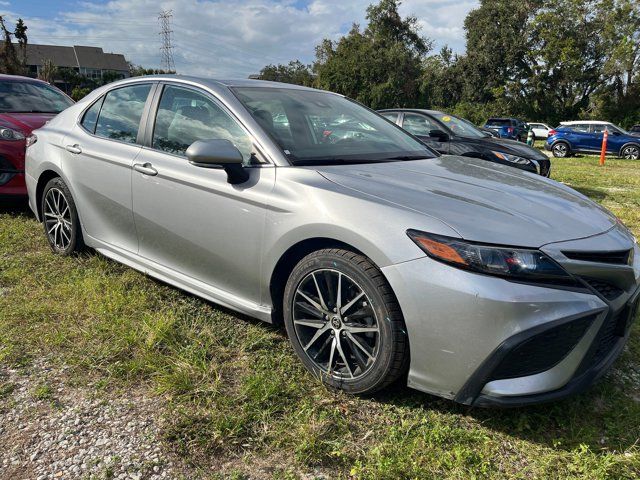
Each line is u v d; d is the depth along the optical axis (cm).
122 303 329
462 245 213
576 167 1512
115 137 365
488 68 4391
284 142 289
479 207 239
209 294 308
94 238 386
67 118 421
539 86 4269
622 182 1101
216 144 269
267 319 281
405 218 228
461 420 234
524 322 205
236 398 240
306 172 266
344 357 246
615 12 4019
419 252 219
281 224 259
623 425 231
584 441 220
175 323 309
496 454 214
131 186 339
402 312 223
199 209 298
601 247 227
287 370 267
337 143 314
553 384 215
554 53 4125
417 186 260
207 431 218
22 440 212
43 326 304
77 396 242
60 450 207
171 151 322
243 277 286
